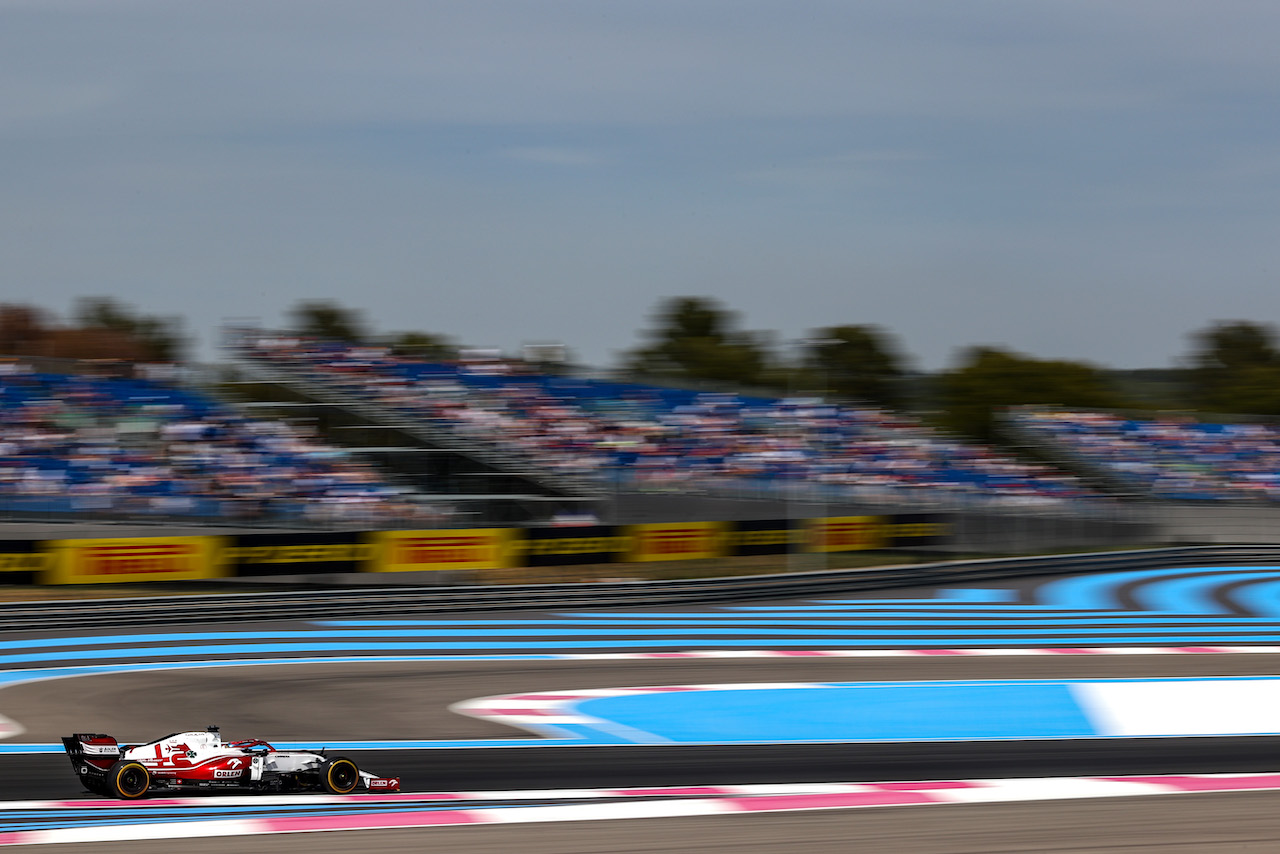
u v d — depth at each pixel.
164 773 37.44
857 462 134.12
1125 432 150.12
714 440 131.88
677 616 85.38
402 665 64.69
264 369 121.56
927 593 101.00
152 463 99.94
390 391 122.00
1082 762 44.56
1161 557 124.56
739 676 62.06
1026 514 122.69
